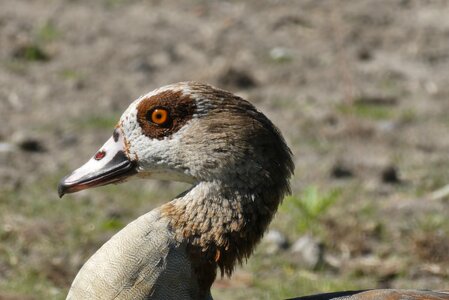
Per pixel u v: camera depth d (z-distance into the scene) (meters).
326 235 11.73
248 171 6.84
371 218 12.27
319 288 10.64
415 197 12.97
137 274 6.69
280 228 12.00
